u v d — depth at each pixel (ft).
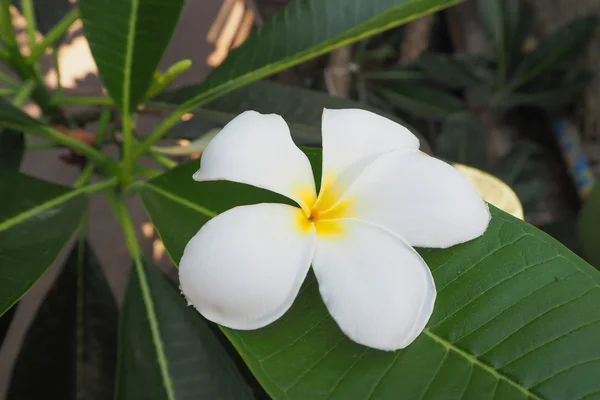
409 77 2.34
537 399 0.75
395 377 0.76
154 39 0.89
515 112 2.77
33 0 1.29
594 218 1.37
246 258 0.73
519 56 2.31
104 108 1.10
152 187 0.92
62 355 1.04
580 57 2.57
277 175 0.77
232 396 0.91
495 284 0.79
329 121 0.82
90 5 0.87
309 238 0.76
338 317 0.73
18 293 0.83
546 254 0.80
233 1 2.38
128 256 2.09
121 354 0.91
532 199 2.10
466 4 2.77
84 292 1.06
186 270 0.73
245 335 0.77
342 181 0.80
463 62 2.26
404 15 0.89
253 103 1.08
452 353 0.77
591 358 0.76
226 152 0.76
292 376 0.76
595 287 0.78
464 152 1.98
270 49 0.94
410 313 0.73
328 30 0.94
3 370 1.87
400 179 0.79
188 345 0.92
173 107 1.09
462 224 0.78
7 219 0.86
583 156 2.52
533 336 0.77
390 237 0.76
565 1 2.58
